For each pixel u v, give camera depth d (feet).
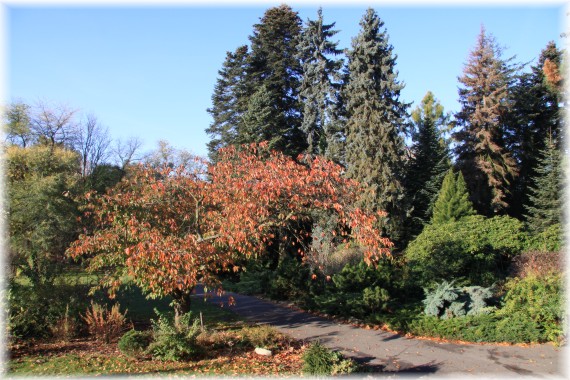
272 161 29.53
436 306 35.81
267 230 30.22
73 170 78.43
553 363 26.91
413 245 54.70
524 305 33.35
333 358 25.26
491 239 50.49
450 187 72.59
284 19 100.63
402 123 83.35
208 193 29.58
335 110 88.53
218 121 106.22
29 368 25.44
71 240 49.19
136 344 28.09
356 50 82.64
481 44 98.58
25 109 85.56
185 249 26.40
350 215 26.91
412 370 26.18
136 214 30.37
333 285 48.52
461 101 99.50
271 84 96.43
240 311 46.55
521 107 98.43
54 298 34.04
